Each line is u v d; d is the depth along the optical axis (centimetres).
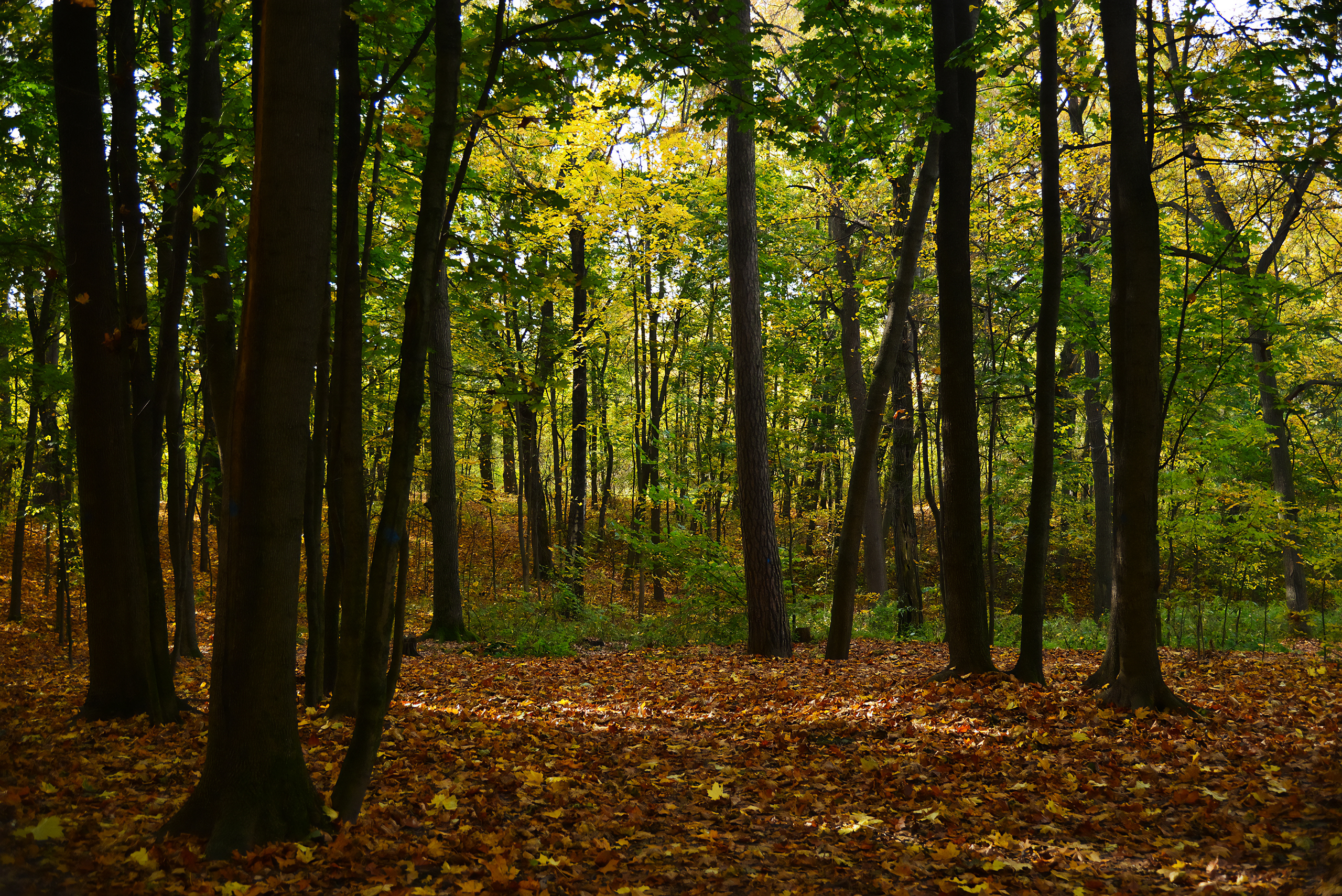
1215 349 1203
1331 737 604
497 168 1384
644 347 2081
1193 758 555
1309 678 909
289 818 393
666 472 1977
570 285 850
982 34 780
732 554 1548
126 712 684
